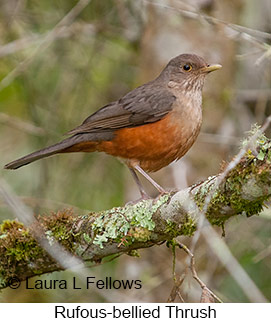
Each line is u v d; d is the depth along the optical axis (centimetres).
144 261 1237
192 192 776
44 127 1330
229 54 1257
